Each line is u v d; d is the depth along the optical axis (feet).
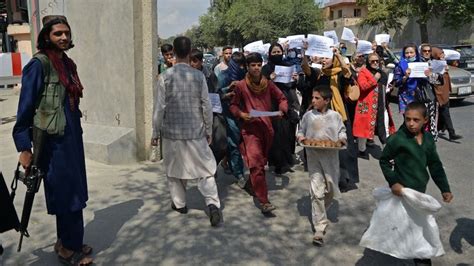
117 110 24.03
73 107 11.91
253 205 17.71
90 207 17.11
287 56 24.04
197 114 15.70
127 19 22.84
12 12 59.93
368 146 27.86
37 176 11.28
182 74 15.49
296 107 21.57
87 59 24.73
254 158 16.29
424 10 79.25
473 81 44.78
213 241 14.38
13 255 13.20
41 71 11.23
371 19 94.12
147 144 23.97
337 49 19.66
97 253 13.43
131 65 23.08
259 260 13.17
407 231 11.71
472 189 19.49
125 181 20.33
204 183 15.81
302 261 13.15
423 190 11.98
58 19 11.50
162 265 12.80
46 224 15.44
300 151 26.32
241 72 20.35
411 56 24.22
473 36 89.40
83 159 12.41
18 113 11.10
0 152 25.76
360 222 16.05
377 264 12.93
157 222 15.78
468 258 13.29
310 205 17.70
